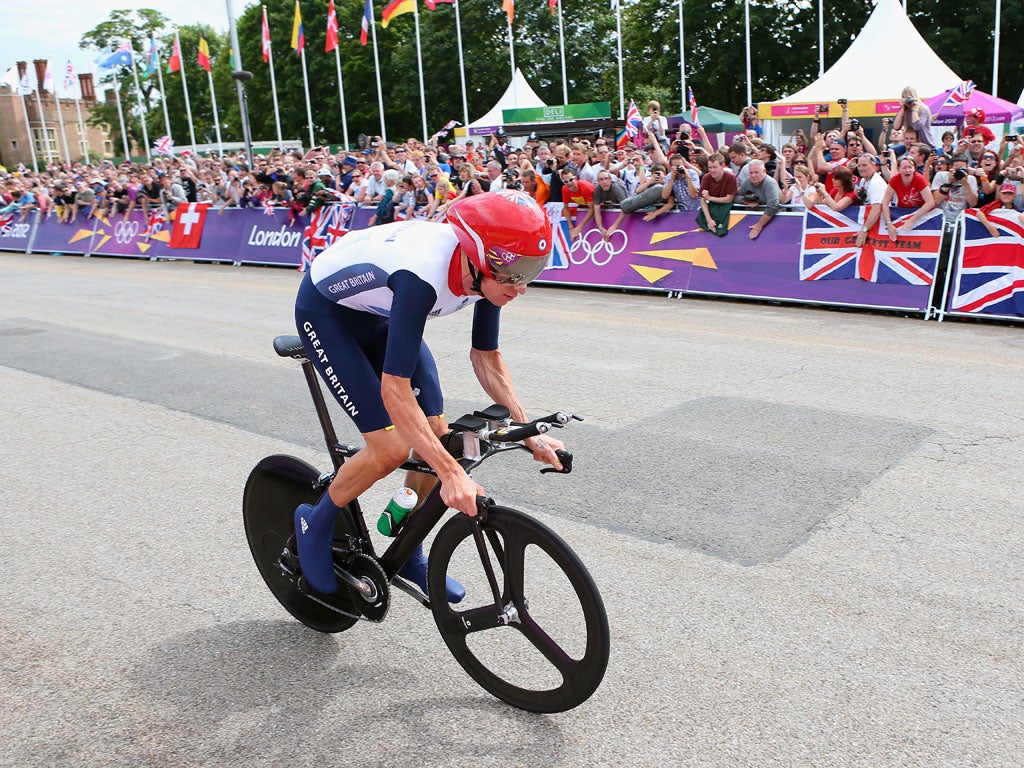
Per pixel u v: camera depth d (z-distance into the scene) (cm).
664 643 254
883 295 709
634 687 234
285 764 210
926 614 263
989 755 201
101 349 714
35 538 350
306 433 472
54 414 531
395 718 226
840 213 721
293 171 1302
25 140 6681
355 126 4522
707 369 558
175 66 3256
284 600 276
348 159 1309
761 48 3011
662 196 822
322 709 232
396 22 4312
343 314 225
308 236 1166
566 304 814
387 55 4353
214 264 1291
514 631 253
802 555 304
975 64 2784
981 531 316
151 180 1398
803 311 733
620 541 321
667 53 3231
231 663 256
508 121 2131
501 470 396
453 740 216
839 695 226
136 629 277
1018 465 375
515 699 227
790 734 212
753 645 251
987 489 352
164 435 479
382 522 239
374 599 242
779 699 226
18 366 667
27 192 1655
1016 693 224
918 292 691
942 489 354
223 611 287
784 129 1620
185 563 322
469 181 953
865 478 368
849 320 690
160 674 251
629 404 489
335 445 249
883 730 212
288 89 4600
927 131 889
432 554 232
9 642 272
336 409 513
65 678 251
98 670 254
